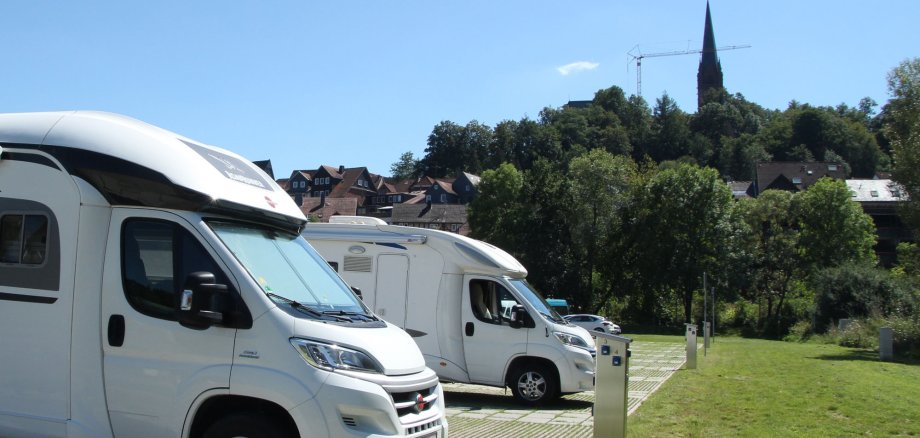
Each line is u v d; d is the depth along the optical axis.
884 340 25.73
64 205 5.79
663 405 12.15
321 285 6.25
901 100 29.70
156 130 6.33
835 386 15.31
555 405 12.76
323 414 5.15
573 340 12.70
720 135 165.50
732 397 13.30
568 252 66.19
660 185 64.69
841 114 173.88
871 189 95.81
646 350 31.38
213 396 5.36
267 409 5.38
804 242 67.00
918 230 30.66
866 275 42.12
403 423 5.43
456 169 156.62
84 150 5.89
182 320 5.38
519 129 150.00
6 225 5.92
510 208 70.31
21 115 6.31
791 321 61.62
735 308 66.38
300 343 5.31
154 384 5.46
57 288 5.70
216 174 6.07
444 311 12.98
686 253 63.56
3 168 6.00
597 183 65.75
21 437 5.67
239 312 5.41
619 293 66.56
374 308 13.28
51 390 5.64
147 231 5.73
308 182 143.25
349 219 14.22
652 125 164.88
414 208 105.06
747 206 69.69
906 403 12.65
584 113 160.62
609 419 8.06
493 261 12.97
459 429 9.97
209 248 5.60
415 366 5.89
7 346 5.78
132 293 5.66
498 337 12.74
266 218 6.32
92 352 5.60
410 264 13.26
